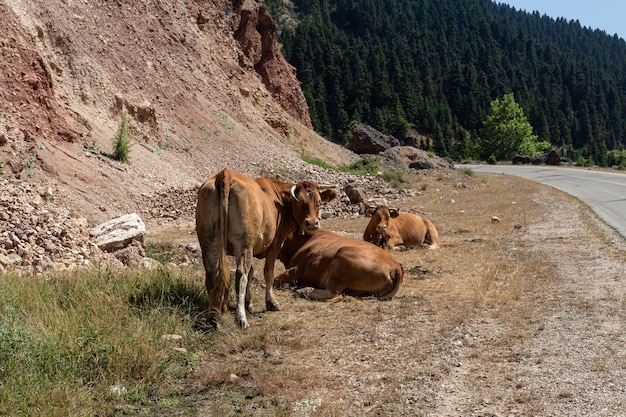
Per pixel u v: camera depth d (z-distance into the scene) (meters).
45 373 5.24
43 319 6.35
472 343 6.70
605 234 15.58
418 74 174.12
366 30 188.38
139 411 4.93
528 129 108.00
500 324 7.48
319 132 122.81
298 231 8.21
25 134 17.14
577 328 7.22
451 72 180.38
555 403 5.08
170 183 21.86
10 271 8.74
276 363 6.01
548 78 197.12
